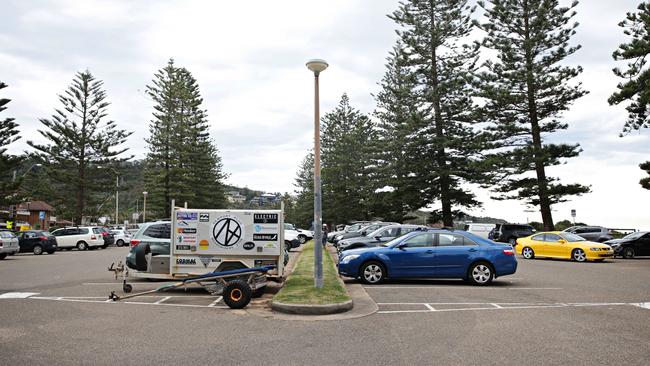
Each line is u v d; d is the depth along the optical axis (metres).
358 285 13.38
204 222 11.72
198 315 9.17
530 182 38.06
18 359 5.98
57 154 49.56
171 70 55.22
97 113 50.66
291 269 16.80
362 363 5.95
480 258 13.56
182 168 55.22
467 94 41.34
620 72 25.67
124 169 54.31
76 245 34.00
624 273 16.84
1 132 36.66
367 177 61.31
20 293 11.71
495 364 5.86
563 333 7.52
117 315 9.08
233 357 6.20
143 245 11.77
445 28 41.75
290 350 6.59
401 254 13.77
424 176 43.22
